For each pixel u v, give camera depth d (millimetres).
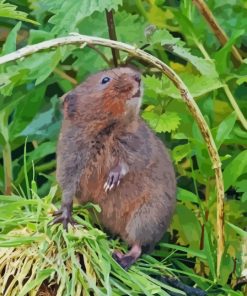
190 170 3131
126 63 3090
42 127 3135
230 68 3131
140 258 2986
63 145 2979
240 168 3021
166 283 2998
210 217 3070
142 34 3117
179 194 3037
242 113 3119
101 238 2951
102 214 2984
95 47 3086
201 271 3068
